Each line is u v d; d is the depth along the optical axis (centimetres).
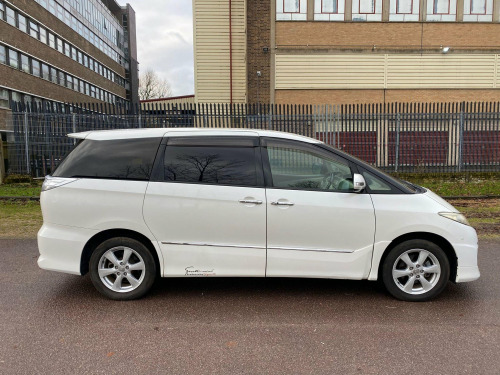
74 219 378
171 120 1180
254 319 350
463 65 1623
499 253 547
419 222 373
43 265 380
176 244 378
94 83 4325
